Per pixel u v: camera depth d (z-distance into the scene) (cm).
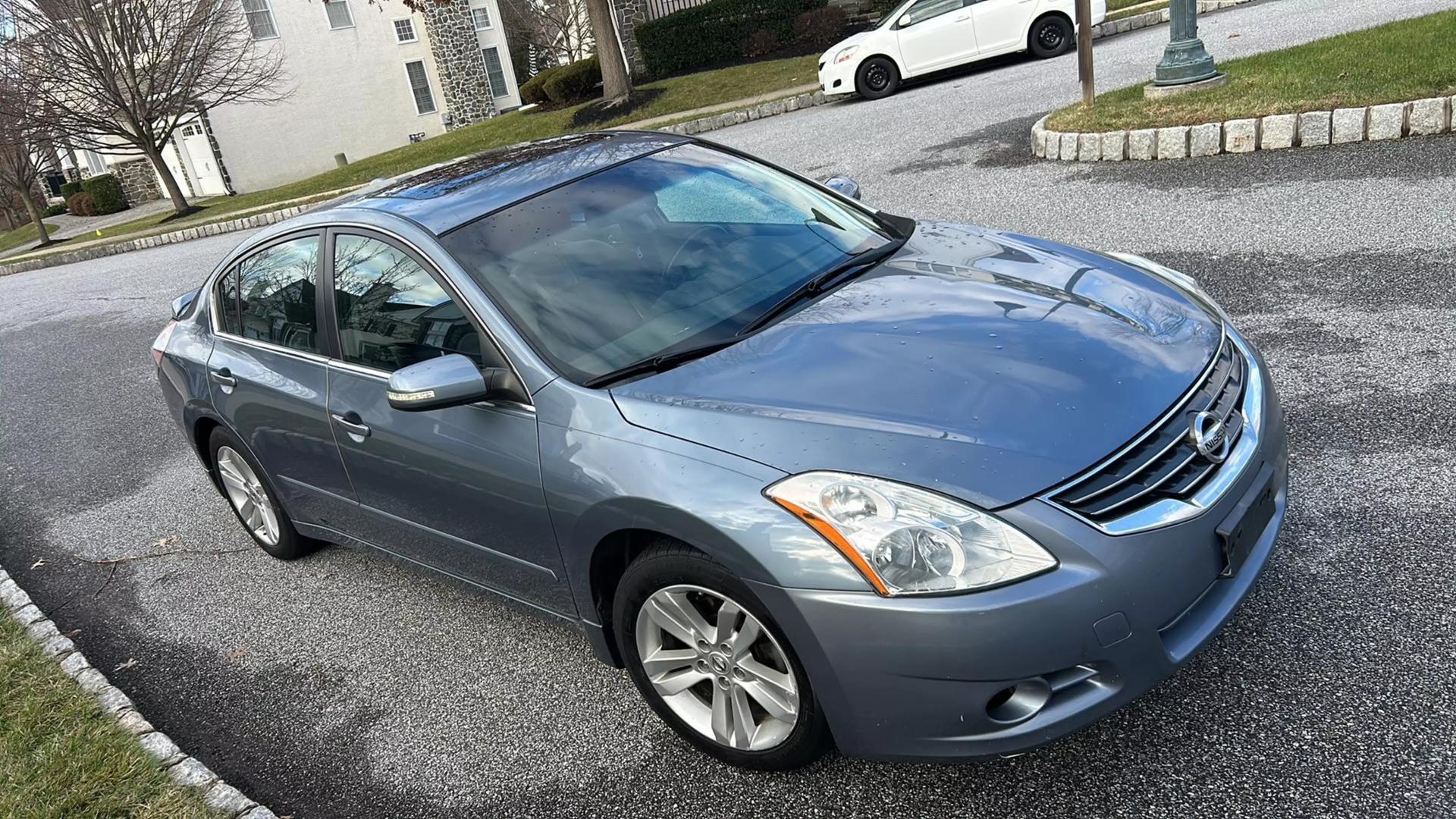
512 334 306
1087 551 225
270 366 398
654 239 346
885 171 986
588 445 276
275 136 3303
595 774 297
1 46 2448
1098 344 274
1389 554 309
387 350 344
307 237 390
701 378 281
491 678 355
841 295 321
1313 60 879
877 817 258
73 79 2488
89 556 533
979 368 264
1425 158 657
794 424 254
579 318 312
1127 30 1599
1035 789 256
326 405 366
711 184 384
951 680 226
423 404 283
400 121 3559
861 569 228
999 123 1071
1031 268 334
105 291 1463
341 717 352
